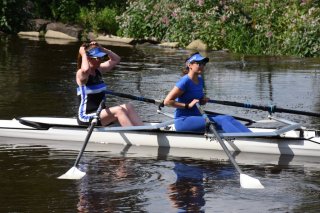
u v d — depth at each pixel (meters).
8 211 15.92
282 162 20.80
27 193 17.30
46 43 51.97
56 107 28.12
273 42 48.56
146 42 53.97
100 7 63.09
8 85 33.34
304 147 21.48
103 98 22.89
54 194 17.23
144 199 16.95
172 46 51.47
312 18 47.75
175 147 22.30
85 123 22.75
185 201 16.84
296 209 16.28
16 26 58.84
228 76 37.81
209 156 21.36
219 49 50.41
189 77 21.66
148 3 55.09
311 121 26.41
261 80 36.59
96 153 21.53
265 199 17.05
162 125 21.92
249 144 21.84
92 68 22.52
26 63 41.09
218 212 16.03
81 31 57.28
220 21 50.72
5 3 57.47
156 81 35.44
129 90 32.72
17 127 23.50
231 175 19.25
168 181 18.53
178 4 53.44
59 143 22.80
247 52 48.78
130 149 22.09
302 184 18.41
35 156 21.03
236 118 23.81
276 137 21.69
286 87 34.41
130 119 22.61
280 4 50.00
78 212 15.92
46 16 62.06
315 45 47.12
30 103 28.89
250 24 50.19
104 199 16.91
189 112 22.05
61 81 34.78
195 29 51.94
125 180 18.56
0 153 21.34
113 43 53.69
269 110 22.89
